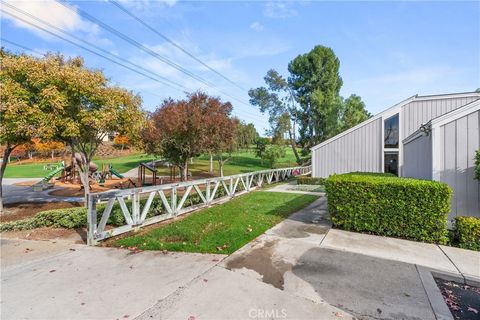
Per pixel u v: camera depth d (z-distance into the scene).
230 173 23.34
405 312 2.58
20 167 31.27
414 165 7.22
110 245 4.72
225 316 2.50
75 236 5.38
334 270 3.50
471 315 2.59
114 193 5.24
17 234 5.55
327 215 6.88
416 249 4.28
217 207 8.00
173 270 3.55
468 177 4.88
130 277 3.36
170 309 2.62
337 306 2.67
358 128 13.81
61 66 7.15
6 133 6.44
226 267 3.61
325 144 14.60
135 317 2.50
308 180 14.57
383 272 3.45
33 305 2.72
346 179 5.44
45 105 6.46
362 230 5.25
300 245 4.49
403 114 12.87
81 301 2.79
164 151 11.45
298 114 27.48
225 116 11.77
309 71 26.00
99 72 7.38
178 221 6.29
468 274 3.38
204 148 11.12
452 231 4.69
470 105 4.86
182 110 10.42
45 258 4.12
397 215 4.86
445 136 5.10
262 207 7.90
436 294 2.91
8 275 3.48
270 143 30.77
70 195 12.51
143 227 6.00
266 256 4.00
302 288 3.03
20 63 6.45
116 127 7.68
